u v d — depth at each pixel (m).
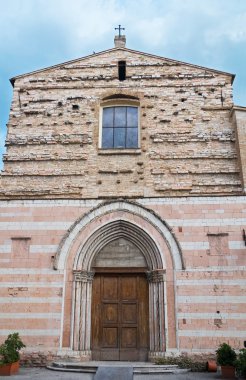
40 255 16.55
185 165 19.20
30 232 16.91
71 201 17.33
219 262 15.99
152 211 16.95
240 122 19.42
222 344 14.05
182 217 16.78
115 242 17.41
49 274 16.23
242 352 13.27
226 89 20.91
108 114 21.11
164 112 20.44
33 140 20.02
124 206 17.17
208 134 19.83
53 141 19.92
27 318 15.68
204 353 14.84
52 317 15.66
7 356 13.48
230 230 16.42
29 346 15.33
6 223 17.08
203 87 20.98
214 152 19.39
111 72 21.55
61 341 15.36
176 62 21.56
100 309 16.75
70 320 15.63
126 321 16.56
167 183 18.88
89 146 19.77
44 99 20.98
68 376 12.85
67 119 20.48
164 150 19.53
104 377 12.35
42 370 14.33
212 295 15.57
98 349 16.22
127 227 17.05
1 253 16.62
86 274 16.53
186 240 16.42
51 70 21.75
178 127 20.05
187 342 15.05
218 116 20.30
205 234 16.44
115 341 16.31
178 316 15.39
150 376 13.09
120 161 19.38
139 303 16.73
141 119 20.36
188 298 15.60
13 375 13.12
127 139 20.42
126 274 17.12
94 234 16.91
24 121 20.53
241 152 18.77
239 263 15.92
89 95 21.05
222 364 13.02
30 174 19.23
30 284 16.12
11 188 19.03
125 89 21.08
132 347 16.19
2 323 15.64
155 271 16.20
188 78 21.20
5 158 19.59
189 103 20.62
